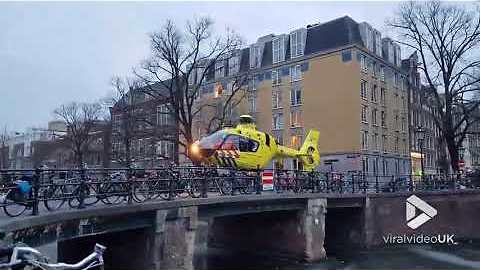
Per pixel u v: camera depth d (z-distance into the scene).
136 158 43.88
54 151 73.38
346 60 45.78
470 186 30.53
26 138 101.56
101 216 12.12
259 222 24.45
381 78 51.09
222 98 50.78
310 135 31.52
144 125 42.88
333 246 27.19
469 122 37.59
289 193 20.95
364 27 48.22
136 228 14.29
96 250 5.86
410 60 57.47
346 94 45.28
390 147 51.34
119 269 15.32
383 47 53.88
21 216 9.56
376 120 48.97
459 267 20.39
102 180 12.77
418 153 58.91
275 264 21.70
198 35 42.94
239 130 24.95
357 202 25.89
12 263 5.00
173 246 14.49
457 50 34.72
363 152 45.09
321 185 24.61
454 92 34.78
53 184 10.91
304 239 21.94
